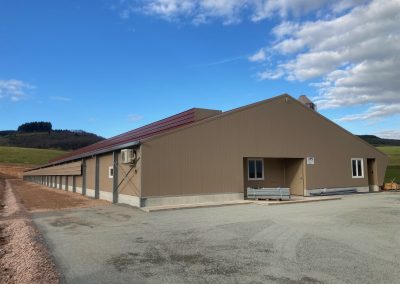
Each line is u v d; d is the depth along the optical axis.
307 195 21.31
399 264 6.57
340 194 22.42
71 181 31.14
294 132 21.25
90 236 9.45
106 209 15.45
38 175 57.38
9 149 116.00
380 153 25.91
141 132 23.69
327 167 22.62
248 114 19.28
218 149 17.88
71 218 12.87
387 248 7.72
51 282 5.75
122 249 7.94
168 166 16.23
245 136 19.02
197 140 17.20
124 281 5.87
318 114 22.61
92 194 23.47
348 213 13.02
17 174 85.00
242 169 18.64
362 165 24.62
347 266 6.46
